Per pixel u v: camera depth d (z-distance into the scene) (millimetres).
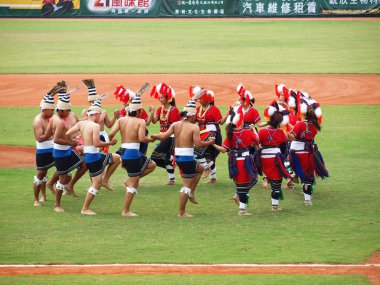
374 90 50406
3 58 64688
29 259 20406
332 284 18453
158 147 29266
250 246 21562
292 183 28922
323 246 21531
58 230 23172
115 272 19422
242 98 27516
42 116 25922
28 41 75125
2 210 25578
